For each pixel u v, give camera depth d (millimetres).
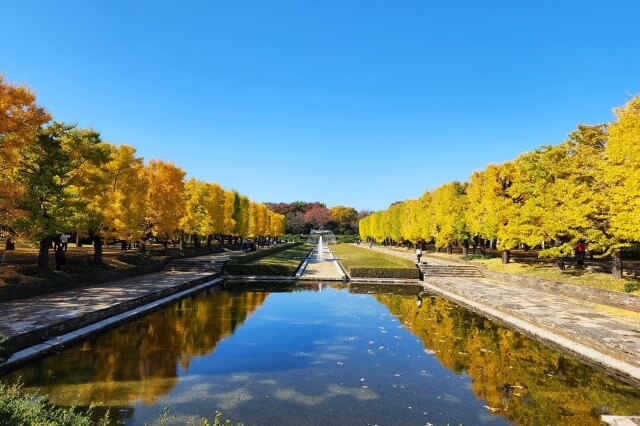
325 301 21656
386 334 14531
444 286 25891
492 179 32688
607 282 19828
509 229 30172
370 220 99438
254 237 80688
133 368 10461
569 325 13641
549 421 7879
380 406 8461
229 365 10922
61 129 19594
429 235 51156
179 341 13172
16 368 10172
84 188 20875
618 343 11250
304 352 12234
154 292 19375
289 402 8578
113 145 26453
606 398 9016
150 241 53812
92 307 14992
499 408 8445
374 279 30547
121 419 7562
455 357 11945
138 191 28234
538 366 11180
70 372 10031
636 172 16219
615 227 19344
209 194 47875
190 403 8391
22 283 16797
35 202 17375
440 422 7766
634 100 17625
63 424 5156
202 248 45281
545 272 25469
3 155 14562
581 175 23016
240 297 22625
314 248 82688
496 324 16312
